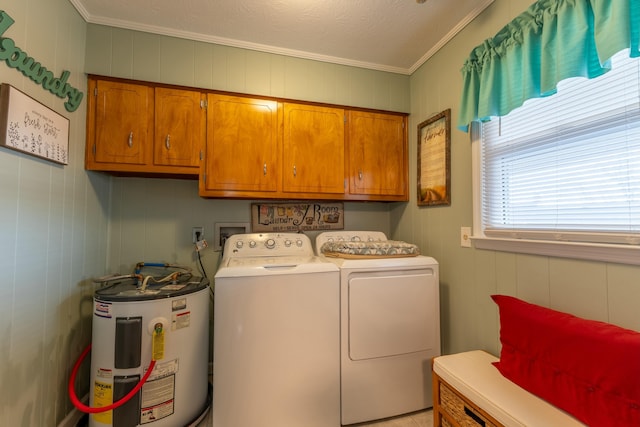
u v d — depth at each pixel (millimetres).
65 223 1422
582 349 926
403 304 1602
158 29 1762
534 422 911
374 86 2205
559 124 1223
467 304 1647
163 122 1725
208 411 1624
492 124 1549
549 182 1258
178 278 1706
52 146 1298
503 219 1479
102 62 1663
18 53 1094
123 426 1290
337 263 1579
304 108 1989
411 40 1897
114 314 1335
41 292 1251
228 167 1815
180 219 2000
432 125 1969
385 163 2178
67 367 1439
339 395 1494
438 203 1871
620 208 1016
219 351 1355
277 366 1411
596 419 860
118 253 1884
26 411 1161
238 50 1931
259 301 1407
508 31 1330
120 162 1646
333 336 1493
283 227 2193
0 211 1033
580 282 1105
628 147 999
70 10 1484
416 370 1609
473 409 1117
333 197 2037
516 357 1162
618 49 880
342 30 1800
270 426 1391
